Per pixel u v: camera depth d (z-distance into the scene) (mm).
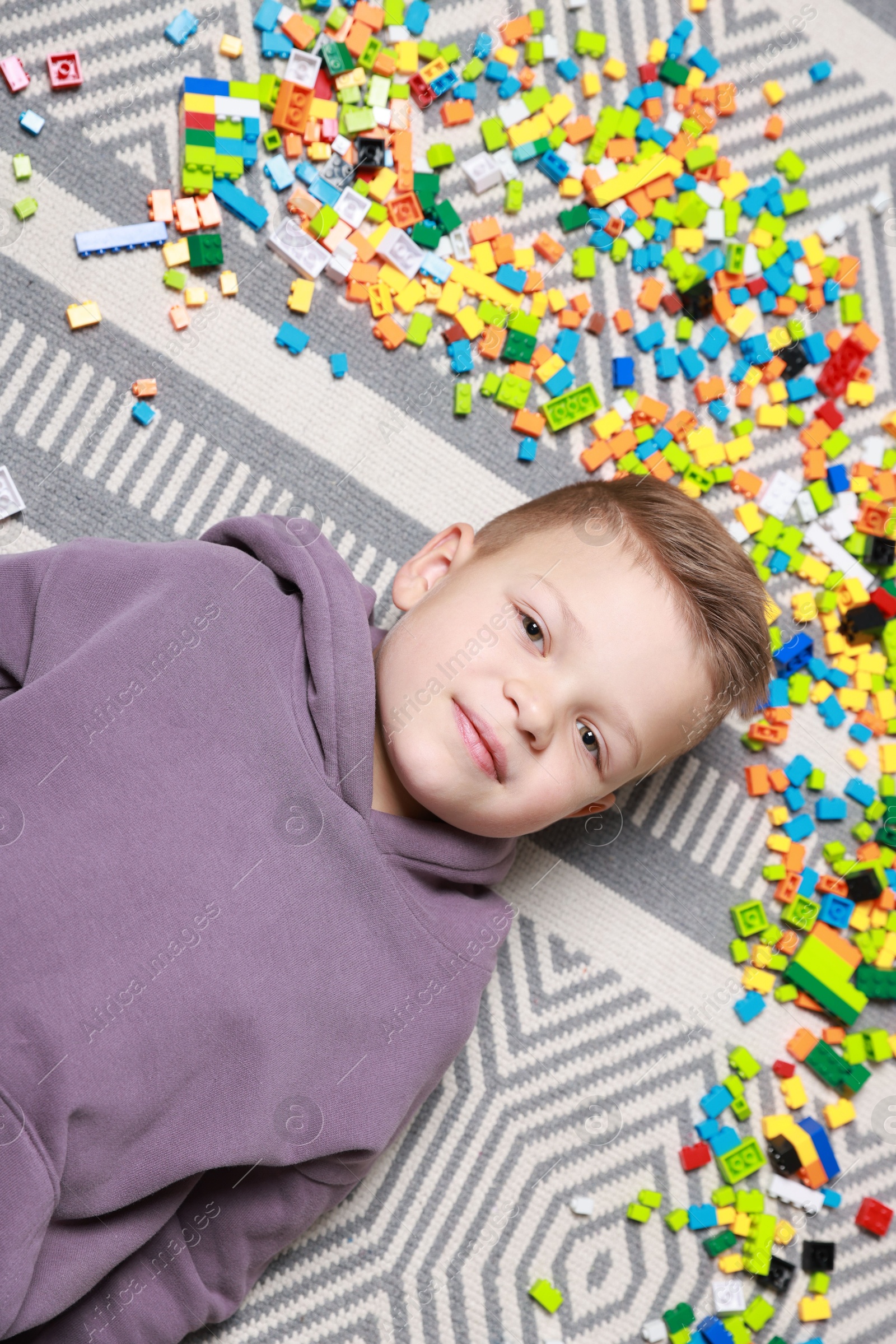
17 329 858
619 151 956
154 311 878
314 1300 848
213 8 894
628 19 971
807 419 996
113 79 878
